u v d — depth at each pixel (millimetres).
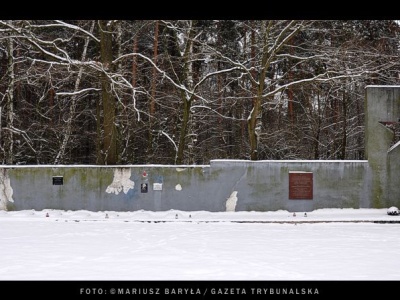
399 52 27328
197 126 32469
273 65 30000
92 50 29672
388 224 18688
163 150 31891
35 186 20797
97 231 16516
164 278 9727
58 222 18875
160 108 30562
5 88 29188
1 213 20328
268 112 32156
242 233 16219
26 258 11641
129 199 20766
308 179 20812
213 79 32625
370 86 21219
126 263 11102
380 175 20953
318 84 27266
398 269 10594
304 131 32219
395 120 21094
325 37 26641
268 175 20828
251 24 25000
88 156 34500
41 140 29500
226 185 20812
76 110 31688
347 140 32938
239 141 33500
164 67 27203
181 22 24469
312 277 9852
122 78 20109
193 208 20750
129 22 25406
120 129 25359
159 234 15891
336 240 14672
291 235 15742
